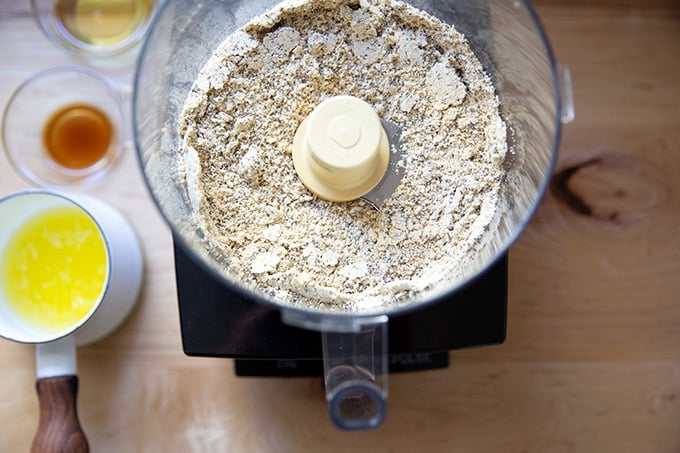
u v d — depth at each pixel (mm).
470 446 471
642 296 480
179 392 469
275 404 471
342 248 380
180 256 398
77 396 458
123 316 463
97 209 440
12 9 486
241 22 399
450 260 378
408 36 395
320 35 392
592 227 483
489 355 476
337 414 344
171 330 472
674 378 478
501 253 363
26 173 486
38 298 456
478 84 394
